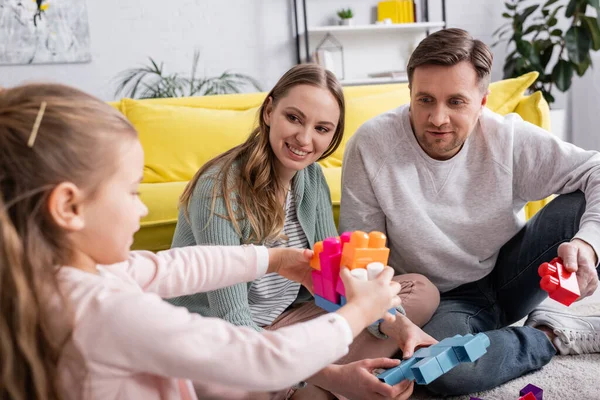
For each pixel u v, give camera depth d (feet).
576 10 10.47
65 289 1.99
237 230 3.64
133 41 11.89
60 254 2.00
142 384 2.15
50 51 11.37
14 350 1.89
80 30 11.50
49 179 1.91
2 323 1.89
